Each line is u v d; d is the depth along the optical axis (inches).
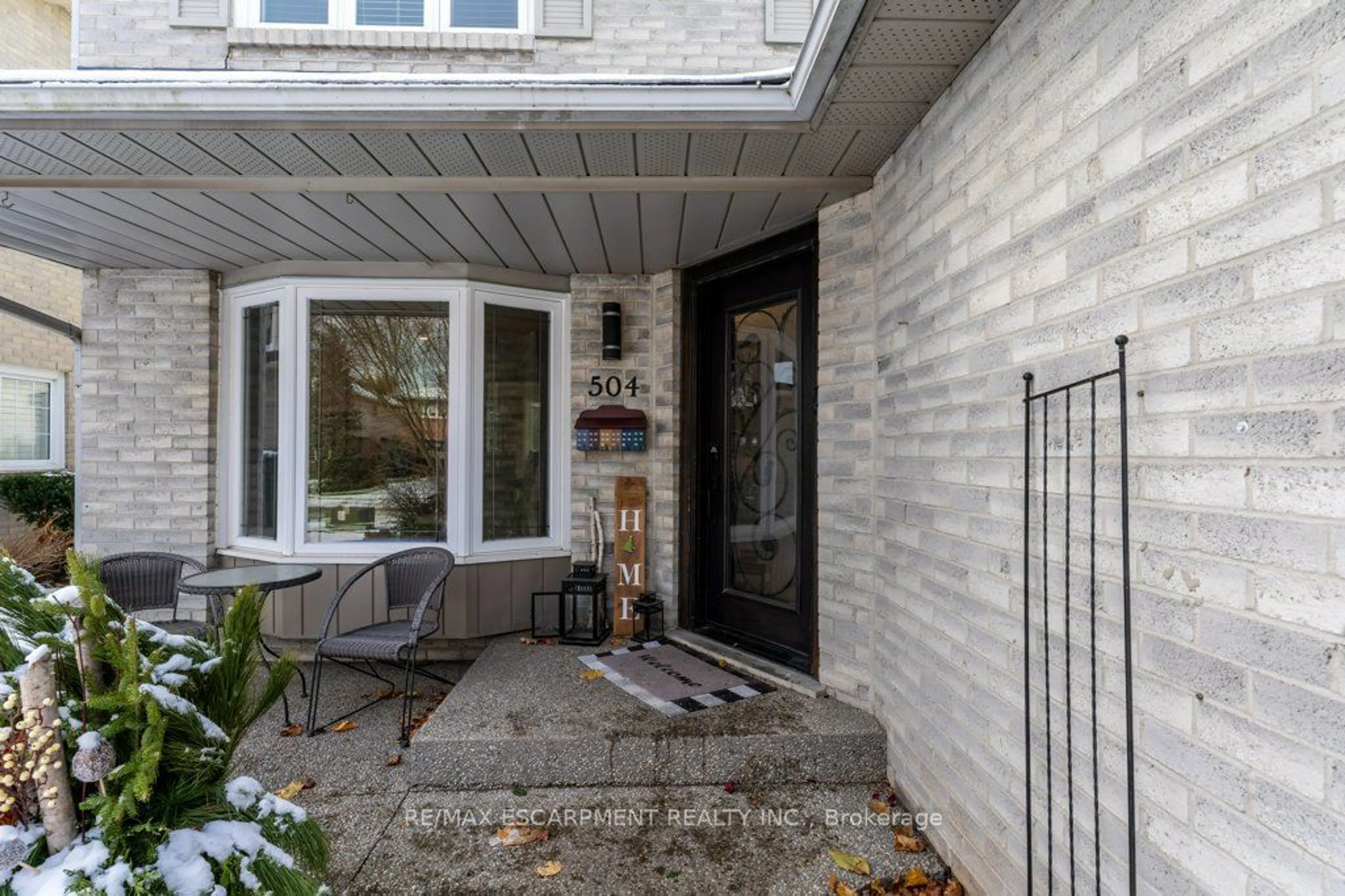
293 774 102.0
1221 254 42.7
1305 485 37.3
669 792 95.8
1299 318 37.7
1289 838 37.8
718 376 151.0
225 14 134.8
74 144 92.9
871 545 106.3
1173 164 46.6
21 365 254.1
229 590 117.1
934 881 77.4
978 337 73.0
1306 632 37.1
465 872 79.9
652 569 157.9
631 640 148.7
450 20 141.9
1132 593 50.3
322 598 151.3
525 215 119.7
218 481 159.3
